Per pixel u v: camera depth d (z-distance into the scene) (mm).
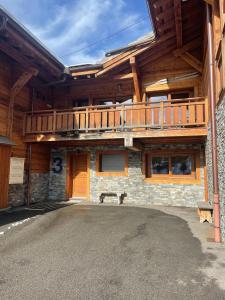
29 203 10070
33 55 8523
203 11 8391
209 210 6746
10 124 9172
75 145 11305
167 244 4910
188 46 9781
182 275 3545
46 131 9750
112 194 10758
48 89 11930
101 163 11312
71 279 3445
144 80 10695
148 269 3758
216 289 3145
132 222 6805
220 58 5102
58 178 11594
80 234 5633
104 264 3957
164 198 10055
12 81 9414
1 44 7738
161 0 7406
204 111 8289
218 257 4191
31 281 3391
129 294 3047
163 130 8586
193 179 9836
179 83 10148
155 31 8984
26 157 10188
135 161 10602
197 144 9805
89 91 11664
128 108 9055
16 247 4742
